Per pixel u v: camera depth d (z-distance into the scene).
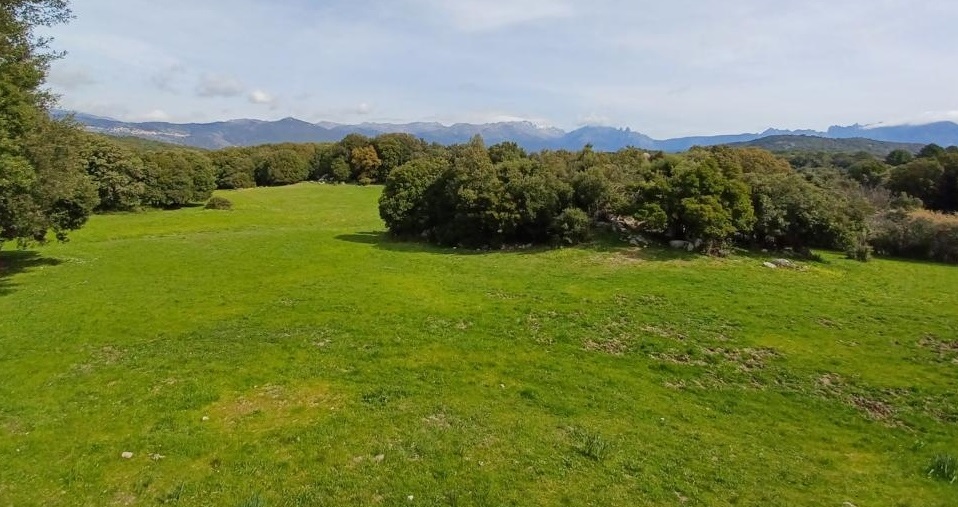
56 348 21.08
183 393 16.64
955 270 44.09
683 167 47.28
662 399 17.58
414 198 54.47
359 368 19.00
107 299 28.94
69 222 37.78
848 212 48.56
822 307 28.80
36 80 28.31
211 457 12.91
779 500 11.84
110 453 13.03
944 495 12.41
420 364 19.56
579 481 12.06
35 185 29.81
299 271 37.09
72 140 33.03
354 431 14.21
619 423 15.50
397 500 11.14
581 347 22.20
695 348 22.23
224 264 39.56
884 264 44.75
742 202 42.25
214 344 21.56
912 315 27.97
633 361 20.88
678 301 28.86
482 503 11.07
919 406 17.92
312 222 73.19
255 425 14.66
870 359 21.78
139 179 82.00
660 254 41.62
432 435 13.98
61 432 14.12
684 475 12.66
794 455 14.27
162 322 24.77
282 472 12.23
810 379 19.78
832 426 16.34
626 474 12.51
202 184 93.56
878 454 14.60
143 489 11.62
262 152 135.25
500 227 46.69
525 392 17.39
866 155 123.19
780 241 46.19
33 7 28.41
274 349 20.86
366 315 25.75
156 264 39.44
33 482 11.83
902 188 75.62
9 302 28.12
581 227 44.62
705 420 16.20
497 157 63.88
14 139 26.66
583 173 48.62
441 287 32.22
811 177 59.25
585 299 29.20
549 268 38.25
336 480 11.85
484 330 23.94
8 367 18.95
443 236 51.31
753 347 22.66
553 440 13.98
